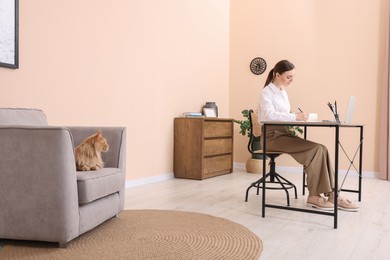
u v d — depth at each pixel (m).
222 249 2.03
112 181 2.38
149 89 4.17
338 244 2.15
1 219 2.03
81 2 3.32
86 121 3.40
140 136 4.05
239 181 4.41
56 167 1.96
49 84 3.05
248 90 5.71
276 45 5.50
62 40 3.15
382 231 2.41
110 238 2.19
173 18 4.53
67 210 1.98
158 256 1.91
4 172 2.01
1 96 2.69
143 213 2.79
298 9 5.34
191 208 2.99
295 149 2.92
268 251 2.03
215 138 4.75
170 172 4.57
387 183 4.41
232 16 5.81
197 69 5.04
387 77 4.69
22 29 2.83
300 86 5.33
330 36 5.14
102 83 3.56
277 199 3.39
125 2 3.81
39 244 2.08
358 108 4.97
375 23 4.87
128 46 3.86
